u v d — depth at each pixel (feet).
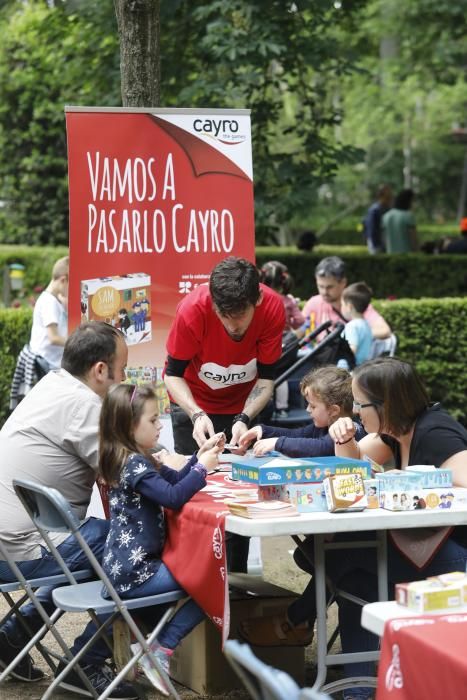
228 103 36.68
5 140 56.59
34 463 13.79
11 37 50.96
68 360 14.15
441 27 60.59
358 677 12.23
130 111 18.24
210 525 11.63
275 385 21.65
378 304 31.17
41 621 14.58
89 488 14.19
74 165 18.03
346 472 11.69
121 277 18.34
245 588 14.74
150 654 12.32
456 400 31.71
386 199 47.42
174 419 17.20
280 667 14.11
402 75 72.13
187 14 35.27
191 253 18.58
